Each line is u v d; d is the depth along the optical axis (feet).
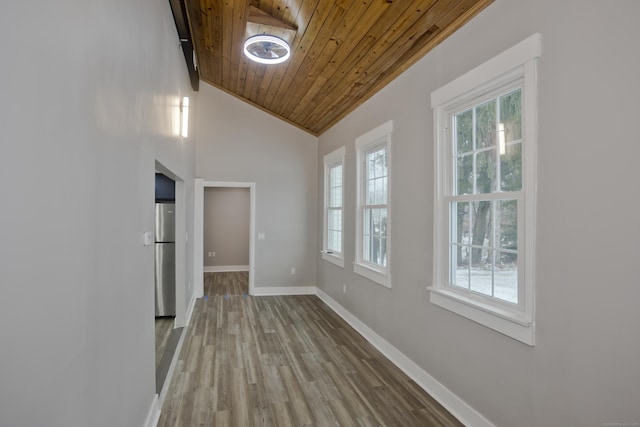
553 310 5.66
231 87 18.39
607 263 4.88
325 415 8.07
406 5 8.02
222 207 27.37
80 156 3.76
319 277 19.74
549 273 5.73
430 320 9.07
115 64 4.92
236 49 13.33
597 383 5.00
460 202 8.28
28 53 2.77
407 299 10.20
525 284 6.14
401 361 10.48
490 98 7.32
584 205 5.18
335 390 9.20
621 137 4.71
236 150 19.53
